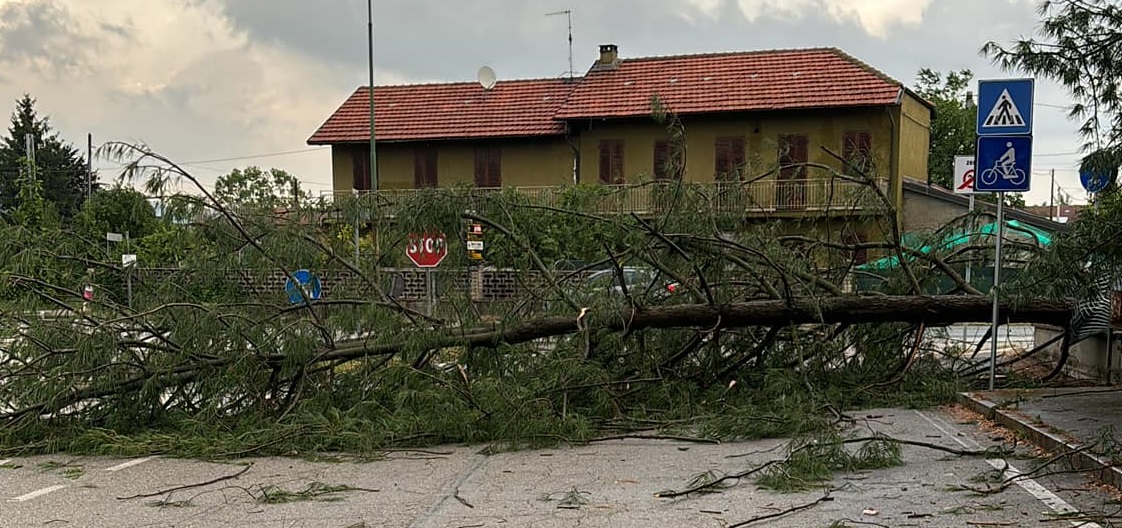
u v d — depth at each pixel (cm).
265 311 828
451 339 845
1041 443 674
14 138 6372
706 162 2720
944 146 4453
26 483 622
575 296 912
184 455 709
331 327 843
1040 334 1160
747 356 955
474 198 889
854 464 620
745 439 758
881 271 1040
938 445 686
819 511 516
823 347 968
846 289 1026
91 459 707
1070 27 654
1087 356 1034
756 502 541
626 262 954
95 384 769
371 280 872
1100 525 475
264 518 523
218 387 794
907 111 2712
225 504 557
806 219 1023
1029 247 1018
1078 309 922
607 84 2905
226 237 830
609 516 516
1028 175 873
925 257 1034
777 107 2598
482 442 755
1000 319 957
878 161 1027
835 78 2658
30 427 748
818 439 646
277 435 721
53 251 816
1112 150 615
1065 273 687
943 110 4416
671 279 961
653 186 930
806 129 2631
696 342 939
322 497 573
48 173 5912
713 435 756
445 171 2986
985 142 883
